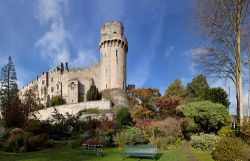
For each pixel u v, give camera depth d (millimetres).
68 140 35562
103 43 78938
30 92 66125
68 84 80062
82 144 26906
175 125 31344
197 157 18750
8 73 71062
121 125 42375
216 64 24125
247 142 17719
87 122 42375
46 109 66875
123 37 79312
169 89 66312
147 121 38000
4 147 26984
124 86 77625
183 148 24109
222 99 38469
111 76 76375
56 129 40594
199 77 60438
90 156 21359
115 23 79188
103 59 78625
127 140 26891
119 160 19031
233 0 22125
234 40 22875
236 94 22609
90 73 82875
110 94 73312
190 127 30219
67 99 82312
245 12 22203
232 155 15711
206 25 23641
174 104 47250
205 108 28562
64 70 86938
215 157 16859
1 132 34375
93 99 73000
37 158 20875
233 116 32219
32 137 28609
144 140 27281
